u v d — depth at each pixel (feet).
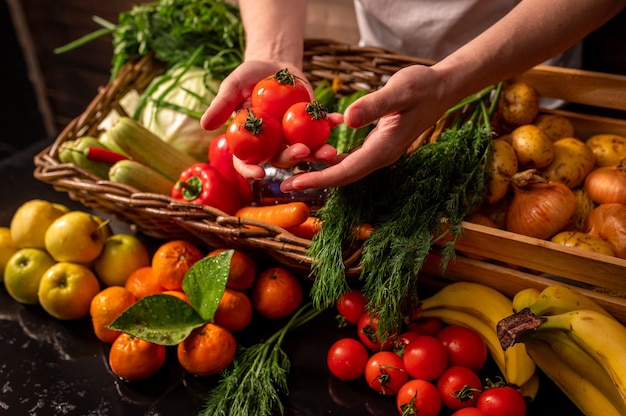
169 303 2.75
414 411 2.48
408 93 2.26
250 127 2.33
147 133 3.44
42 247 3.23
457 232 2.62
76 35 7.72
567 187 2.93
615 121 3.39
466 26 3.94
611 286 2.55
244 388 2.66
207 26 4.09
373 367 2.66
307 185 2.35
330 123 2.48
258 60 2.82
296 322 3.05
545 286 2.72
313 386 2.78
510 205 2.99
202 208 2.87
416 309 2.87
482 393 2.54
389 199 2.79
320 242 2.68
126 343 2.75
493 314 2.74
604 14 2.62
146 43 4.09
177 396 2.76
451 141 2.92
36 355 2.98
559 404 2.66
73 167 3.21
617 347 2.26
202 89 3.85
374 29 4.27
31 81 8.39
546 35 2.58
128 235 3.33
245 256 3.03
